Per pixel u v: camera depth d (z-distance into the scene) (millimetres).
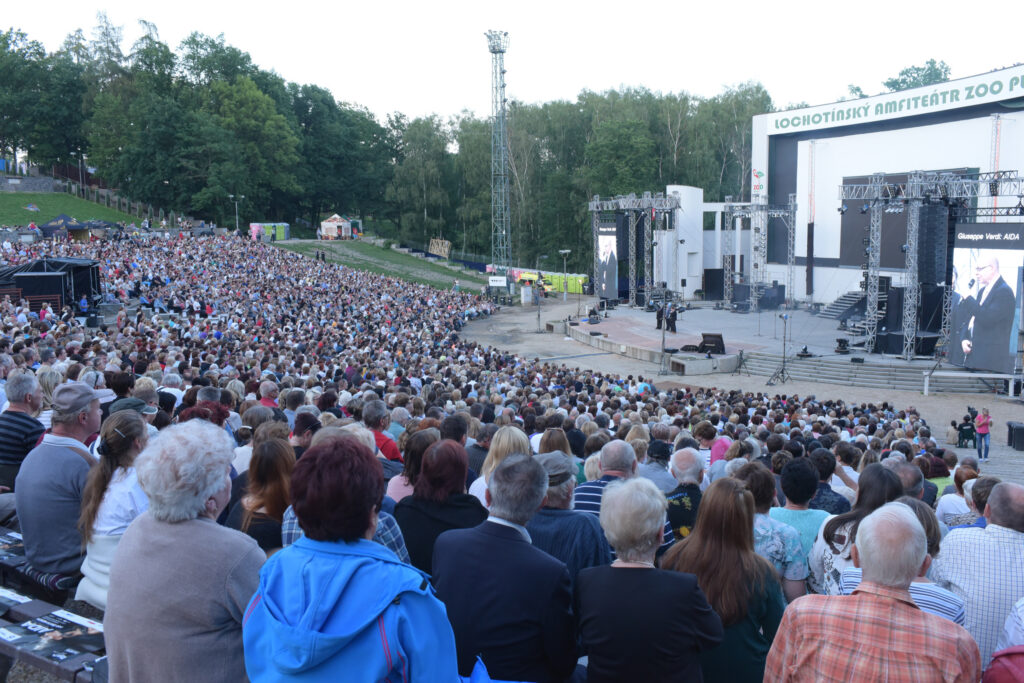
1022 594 3990
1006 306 30844
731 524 3699
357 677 2283
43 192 81188
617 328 48250
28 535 4727
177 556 2867
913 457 10422
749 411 20016
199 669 2834
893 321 39719
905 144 47406
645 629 3285
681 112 81188
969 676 2791
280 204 95938
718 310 56719
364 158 102375
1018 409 29938
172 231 68938
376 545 2557
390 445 7887
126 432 4188
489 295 66438
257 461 3980
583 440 9547
